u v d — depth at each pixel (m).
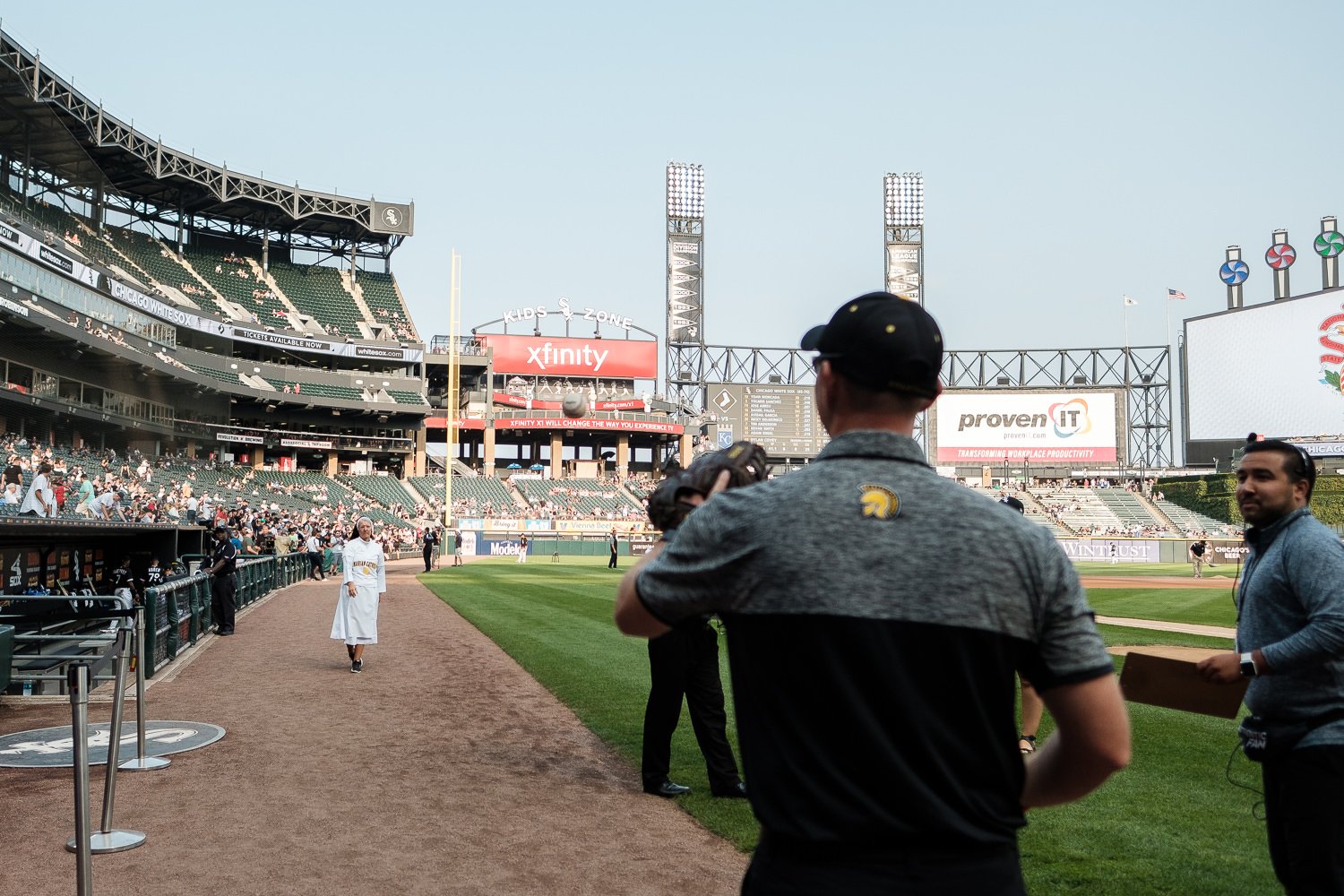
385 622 18.78
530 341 75.56
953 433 79.56
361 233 74.44
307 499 55.00
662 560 2.03
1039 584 1.83
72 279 41.53
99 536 21.30
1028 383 84.31
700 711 6.88
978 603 1.78
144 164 58.56
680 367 80.12
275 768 7.61
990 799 1.83
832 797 1.78
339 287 73.12
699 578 1.94
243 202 65.88
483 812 6.48
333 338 64.62
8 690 10.84
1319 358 63.84
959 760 1.79
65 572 19.62
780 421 79.69
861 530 1.83
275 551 30.75
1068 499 74.94
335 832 6.01
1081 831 5.97
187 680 11.95
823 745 1.81
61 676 6.38
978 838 1.79
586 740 8.70
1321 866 3.23
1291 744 3.31
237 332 58.69
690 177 80.44
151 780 7.25
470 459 79.31
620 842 5.86
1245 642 3.65
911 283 84.31
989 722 1.82
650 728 6.91
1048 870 5.24
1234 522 66.12
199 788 7.02
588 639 15.84
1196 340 70.50
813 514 1.86
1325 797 3.22
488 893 5.00
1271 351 66.19
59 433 42.56
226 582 16.89
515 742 8.60
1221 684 3.46
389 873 5.30
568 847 5.76
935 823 1.75
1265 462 3.62
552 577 34.06
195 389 55.22
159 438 51.69
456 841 5.86
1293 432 64.75
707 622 6.90
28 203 46.72
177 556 23.67
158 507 29.42
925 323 1.99
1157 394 85.25
